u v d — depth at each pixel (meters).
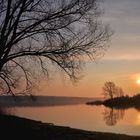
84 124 46.16
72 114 68.56
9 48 20.70
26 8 21.00
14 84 22.81
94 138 21.33
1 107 29.53
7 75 22.58
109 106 136.12
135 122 52.75
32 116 56.56
